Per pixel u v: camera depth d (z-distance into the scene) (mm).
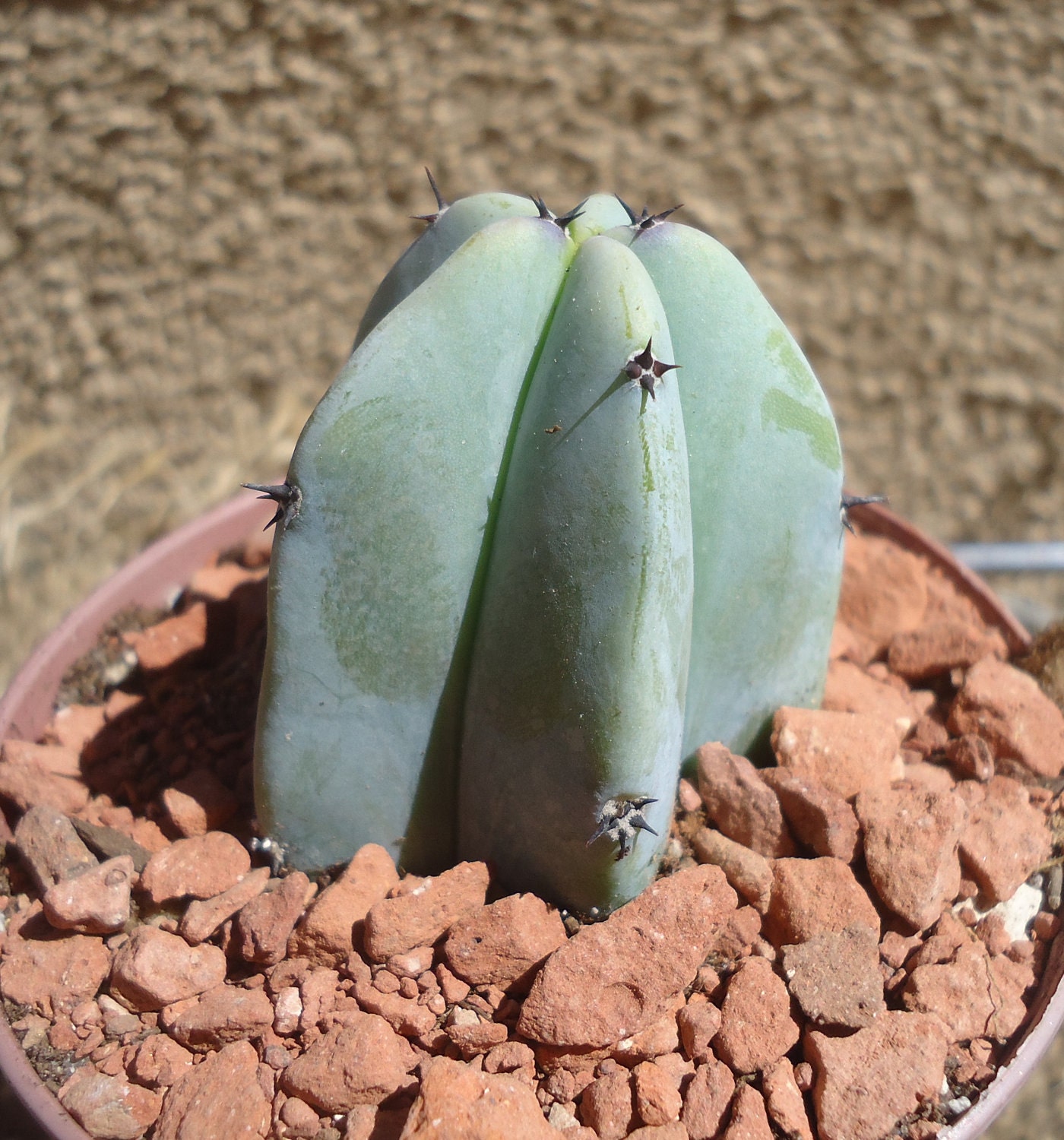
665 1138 204
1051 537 460
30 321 458
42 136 468
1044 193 520
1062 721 247
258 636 266
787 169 517
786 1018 212
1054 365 494
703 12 522
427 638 214
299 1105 207
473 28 505
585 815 212
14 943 222
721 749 233
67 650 265
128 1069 211
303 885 219
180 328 468
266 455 439
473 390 204
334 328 476
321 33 490
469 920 215
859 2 532
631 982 211
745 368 215
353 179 492
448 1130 195
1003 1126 286
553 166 509
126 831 237
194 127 480
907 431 485
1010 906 230
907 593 275
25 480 428
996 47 532
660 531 199
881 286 507
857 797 230
